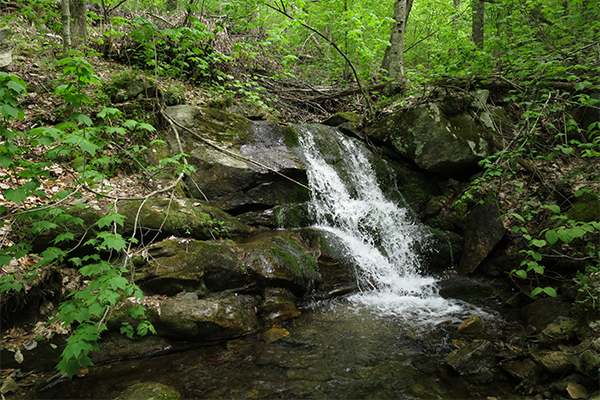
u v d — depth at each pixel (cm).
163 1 911
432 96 716
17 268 325
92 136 268
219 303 384
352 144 719
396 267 551
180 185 531
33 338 307
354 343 368
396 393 289
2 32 479
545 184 570
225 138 618
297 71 1130
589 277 353
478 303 479
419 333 392
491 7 698
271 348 355
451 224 631
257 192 566
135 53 707
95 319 328
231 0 673
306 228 555
